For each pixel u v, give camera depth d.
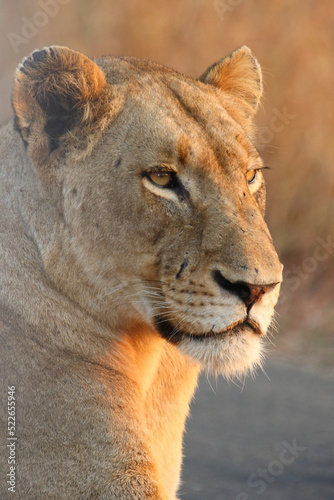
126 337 7.29
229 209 6.84
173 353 7.55
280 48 20.38
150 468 6.54
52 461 6.61
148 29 19.98
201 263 6.72
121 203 6.91
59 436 6.68
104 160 6.98
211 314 6.66
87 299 7.07
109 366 7.05
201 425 13.34
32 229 7.16
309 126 20.30
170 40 20.20
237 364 6.74
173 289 6.81
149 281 6.94
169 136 6.91
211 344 6.72
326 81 20.38
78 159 7.01
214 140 7.07
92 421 6.70
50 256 7.07
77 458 6.59
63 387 6.83
